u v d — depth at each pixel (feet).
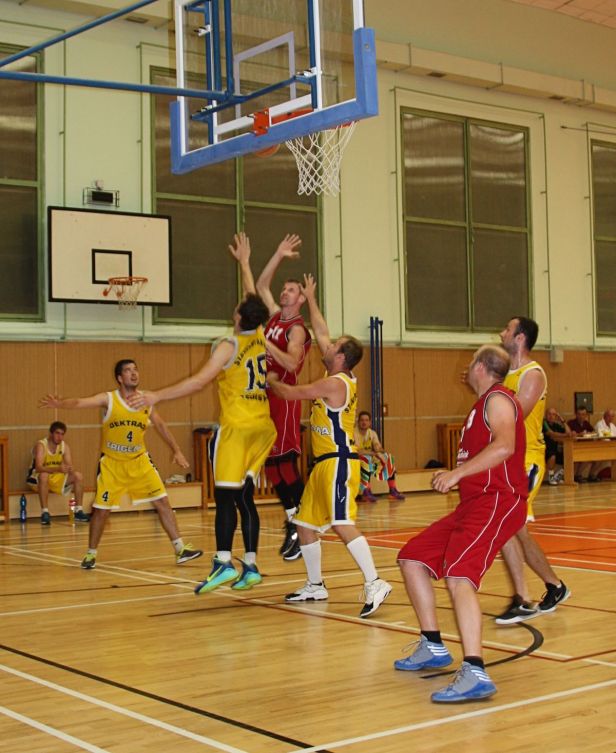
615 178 59.62
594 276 58.49
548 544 28.99
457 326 53.47
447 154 53.42
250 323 19.77
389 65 50.62
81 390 42.57
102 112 43.39
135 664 14.89
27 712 12.26
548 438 53.98
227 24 21.47
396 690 13.21
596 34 58.44
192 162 22.70
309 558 20.20
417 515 39.63
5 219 41.45
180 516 41.04
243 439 19.85
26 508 40.24
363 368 50.08
